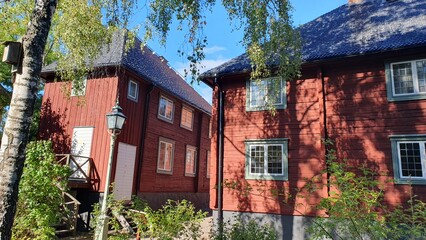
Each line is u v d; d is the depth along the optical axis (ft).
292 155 33.06
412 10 35.63
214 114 37.93
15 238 18.83
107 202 22.07
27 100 11.99
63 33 26.21
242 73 35.94
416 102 28.81
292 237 31.09
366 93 30.99
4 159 11.30
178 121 61.26
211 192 35.96
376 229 16.28
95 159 43.01
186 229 20.25
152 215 19.45
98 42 27.43
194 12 23.12
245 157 35.27
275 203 32.63
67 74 28.73
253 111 36.06
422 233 17.72
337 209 17.01
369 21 36.81
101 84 45.44
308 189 26.96
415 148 28.09
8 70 56.59
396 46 27.96
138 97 49.44
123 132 45.27
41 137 47.01
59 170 22.34
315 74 33.76
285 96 34.60
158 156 53.62
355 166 27.76
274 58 28.86
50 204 20.67
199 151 68.03
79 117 45.60
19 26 45.65
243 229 22.02
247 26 24.40
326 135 31.73
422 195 26.96
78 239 31.96
